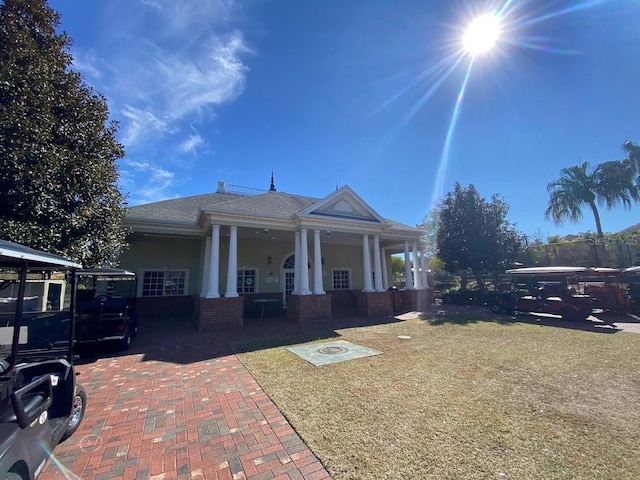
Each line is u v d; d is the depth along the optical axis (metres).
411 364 6.64
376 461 3.13
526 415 4.14
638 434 3.61
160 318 15.25
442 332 10.48
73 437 3.74
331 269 20.69
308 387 5.34
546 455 3.19
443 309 17.73
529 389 5.10
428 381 5.54
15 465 2.36
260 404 4.68
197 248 17.28
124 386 5.57
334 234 16.94
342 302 20.28
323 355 7.51
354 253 21.66
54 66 8.05
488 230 19.59
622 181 23.44
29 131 6.78
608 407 4.38
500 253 19.22
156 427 3.99
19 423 2.40
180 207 17.12
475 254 19.80
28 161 6.72
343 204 15.59
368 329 11.27
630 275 14.02
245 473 3.01
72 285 4.44
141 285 15.90
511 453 3.23
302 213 14.07
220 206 12.98
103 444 3.57
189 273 16.92
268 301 15.65
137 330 11.30
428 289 19.14
